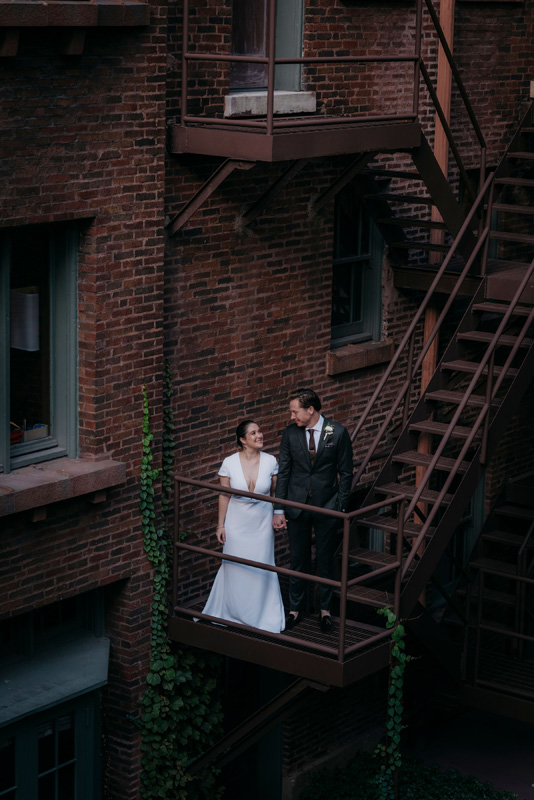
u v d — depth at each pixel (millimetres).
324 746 12977
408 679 13766
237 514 9836
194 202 9992
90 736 10445
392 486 10680
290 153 9430
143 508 10086
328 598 9875
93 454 9633
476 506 15250
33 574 9344
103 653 10305
